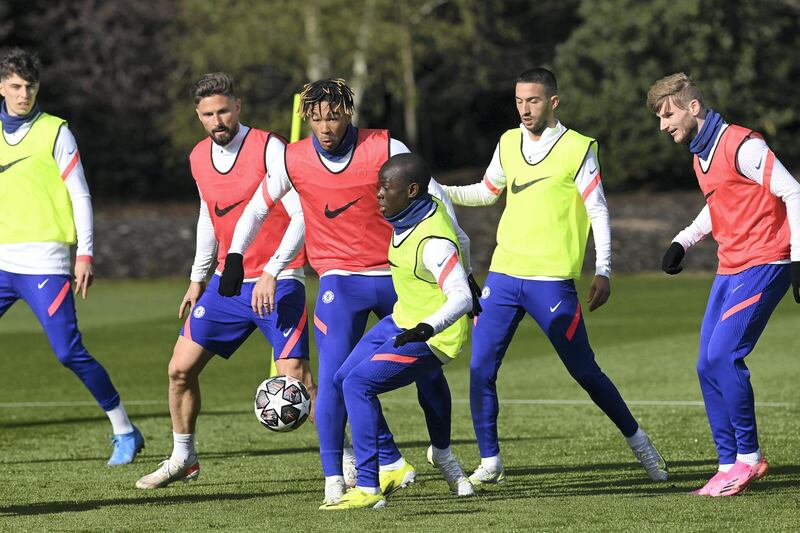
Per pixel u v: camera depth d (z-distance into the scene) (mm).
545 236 24922
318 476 26297
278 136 25328
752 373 42812
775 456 27531
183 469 25234
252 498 23469
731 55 144875
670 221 114375
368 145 22859
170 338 56500
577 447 29688
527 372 44969
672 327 57938
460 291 20703
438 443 23531
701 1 140875
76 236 29156
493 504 21938
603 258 24828
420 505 22031
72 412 37469
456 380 43312
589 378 24844
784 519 20047
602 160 148000
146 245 101938
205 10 136750
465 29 146750
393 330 22047
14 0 161000
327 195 22906
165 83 157125
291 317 24875
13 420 35938
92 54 159000
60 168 28906
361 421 21812
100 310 68688
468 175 176375
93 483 25750
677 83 23188
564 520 20109
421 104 176125
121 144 164750
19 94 28469
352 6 138875
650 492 23297
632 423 24781
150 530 19953
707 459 27594
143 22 157625
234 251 23578
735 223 23109
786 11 151500
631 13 142750
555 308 24766
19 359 50156
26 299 29031
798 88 151625
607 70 147375
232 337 25359
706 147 23156
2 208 28953
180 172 169375
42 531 20031
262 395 23281
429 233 21047
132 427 29062
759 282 22922
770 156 22484
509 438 31281
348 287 23188
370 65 146375
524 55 171750
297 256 25062
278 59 140250
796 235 22312
